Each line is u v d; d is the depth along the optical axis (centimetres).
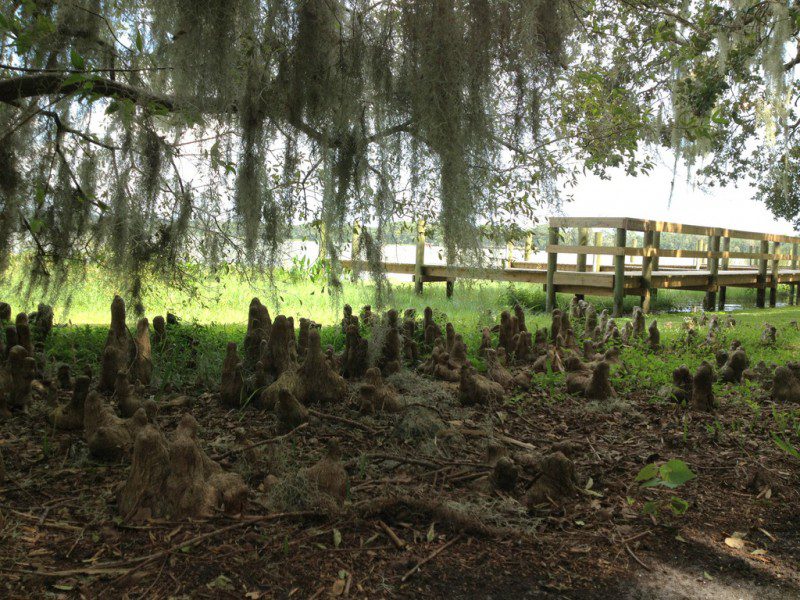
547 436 475
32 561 275
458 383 595
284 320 538
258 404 509
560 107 656
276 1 500
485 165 527
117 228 598
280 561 282
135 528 303
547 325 1020
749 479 390
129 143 574
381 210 538
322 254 766
